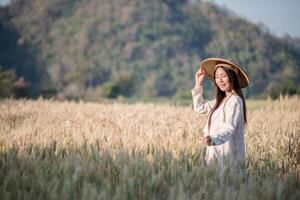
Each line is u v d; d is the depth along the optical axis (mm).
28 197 4723
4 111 13430
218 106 6445
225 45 179375
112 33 179625
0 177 5125
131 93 126500
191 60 171375
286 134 9117
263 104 24016
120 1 190500
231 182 5191
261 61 174250
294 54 184625
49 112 13570
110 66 167500
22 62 177625
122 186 4770
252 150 7875
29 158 5602
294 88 72875
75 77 147875
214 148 6297
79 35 180875
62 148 6324
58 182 4801
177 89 157500
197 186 4953
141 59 168625
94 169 5102
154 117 11984
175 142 6918
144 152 6148
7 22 192375
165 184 5027
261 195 4816
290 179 5527
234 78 6359
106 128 9062
